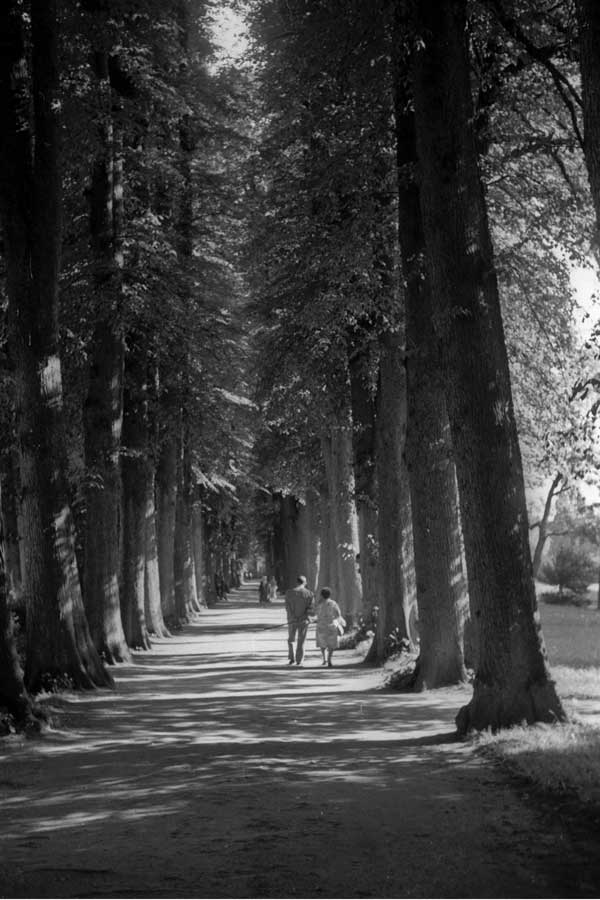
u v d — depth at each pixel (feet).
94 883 18.19
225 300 108.27
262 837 21.22
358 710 47.09
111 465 76.59
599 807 22.12
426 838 20.86
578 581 201.36
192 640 115.75
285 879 18.15
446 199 36.27
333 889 17.53
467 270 36.11
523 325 71.72
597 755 27.37
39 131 54.75
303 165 78.18
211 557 239.50
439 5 36.50
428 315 54.29
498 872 18.34
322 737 38.52
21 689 41.93
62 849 20.93
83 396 83.05
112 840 21.56
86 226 80.33
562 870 18.35
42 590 56.03
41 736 40.06
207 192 103.45
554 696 35.14
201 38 96.53
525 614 35.40
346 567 106.22
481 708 35.27
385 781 27.27
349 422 92.84
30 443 56.13
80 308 74.69
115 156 75.77
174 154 88.02
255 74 83.61
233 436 132.98
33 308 55.52
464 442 35.91
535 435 72.02
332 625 76.13
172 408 106.73
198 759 32.53
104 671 59.36
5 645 42.01
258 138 98.22
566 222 61.87
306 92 64.34
